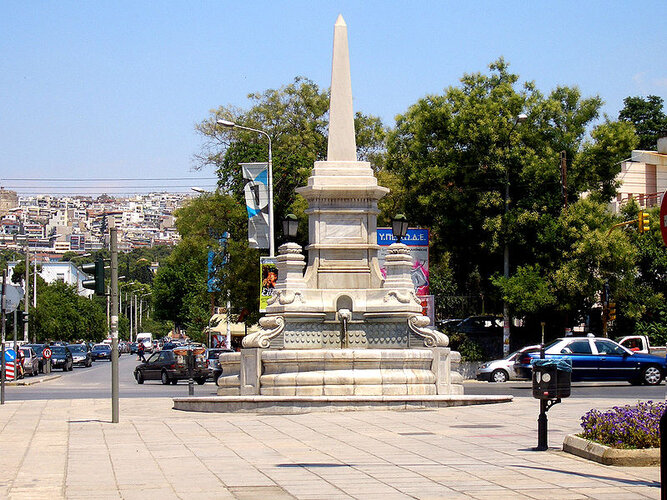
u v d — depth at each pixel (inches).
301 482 445.7
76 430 715.4
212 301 2719.0
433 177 1768.0
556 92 1795.0
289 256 952.9
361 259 966.4
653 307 1787.6
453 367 960.9
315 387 871.1
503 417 755.4
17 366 1817.2
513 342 1850.4
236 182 2004.2
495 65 1811.0
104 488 437.1
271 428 699.4
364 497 402.6
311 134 2274.9
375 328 940.6
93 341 4431.6
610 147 1733.5
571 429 657.6
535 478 445.1
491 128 1721.2
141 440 637.3
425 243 1552.7
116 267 789.2
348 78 994.1
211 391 1414.9
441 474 462.0
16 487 442.0
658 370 1323.8
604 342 1320.1
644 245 1883.6
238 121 2310.5
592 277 1676.9
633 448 488.1
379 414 795.4
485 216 1766.7
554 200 1743.4
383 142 2247.8
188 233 2108.8
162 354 1717.5
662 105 3189.0
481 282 1877.5
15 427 748.6
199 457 542.3
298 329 932.0
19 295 1146.0
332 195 965.8
